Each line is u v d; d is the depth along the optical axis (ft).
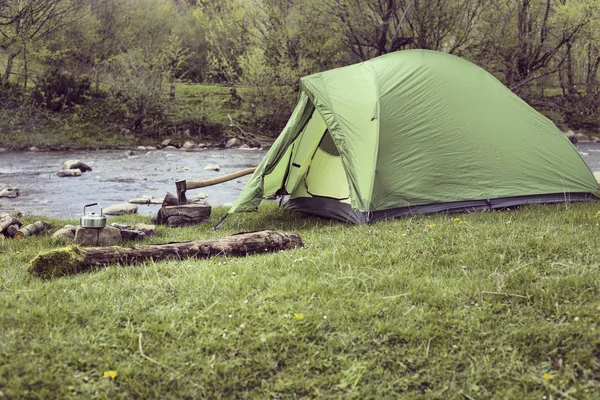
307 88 29.30
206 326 14.29
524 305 15.40
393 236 22.57
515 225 23.43
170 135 82.74
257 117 87.15
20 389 11.69
